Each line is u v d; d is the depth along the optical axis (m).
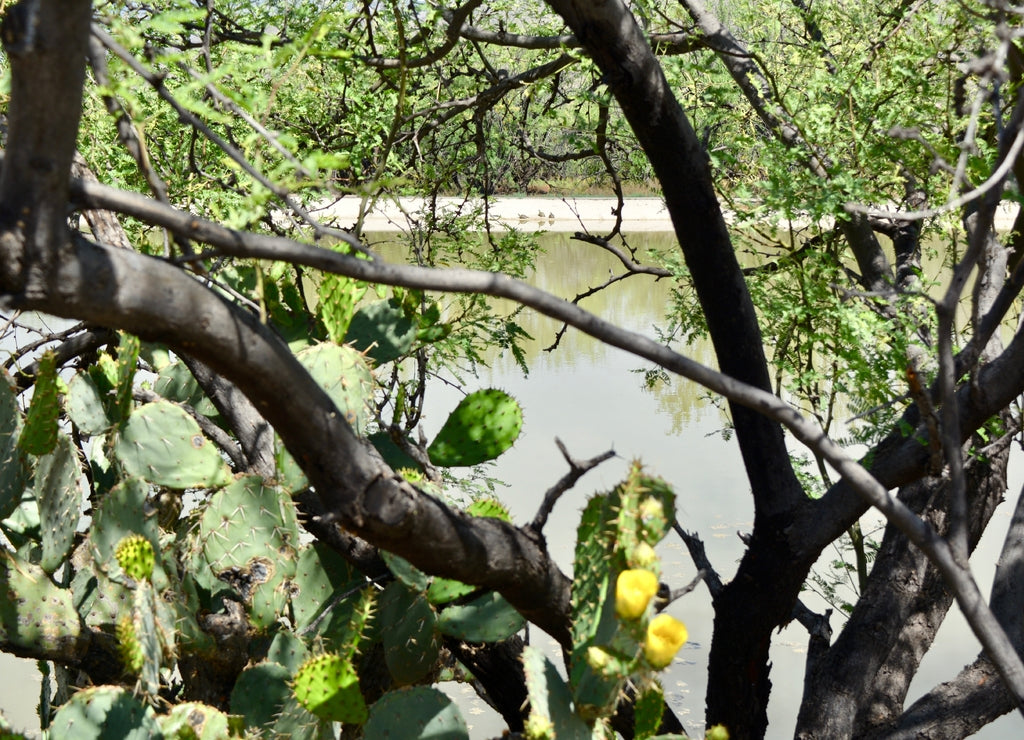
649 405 8.45
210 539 2.20
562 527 5.94
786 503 2.88
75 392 2.39
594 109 4.64
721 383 1.59
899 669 3.90
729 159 2.88
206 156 3.74
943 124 3.00
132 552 1.88
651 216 18.98
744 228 2.89
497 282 1.40
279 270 2.63
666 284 12.69
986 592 5.52
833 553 6.04
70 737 1.81
